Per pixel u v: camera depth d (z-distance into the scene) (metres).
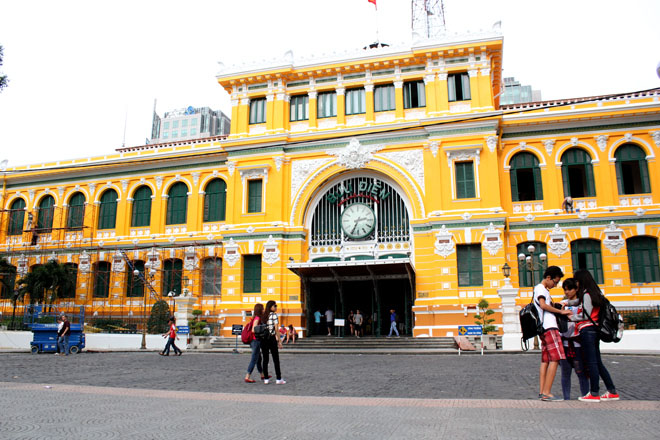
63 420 7.92
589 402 9.04
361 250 33.09
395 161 32.75
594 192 31.84
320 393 11.59
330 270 31.08
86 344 30.86
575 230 31.44
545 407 8.64
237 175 35.44
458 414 8.22
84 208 40.81
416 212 31.86
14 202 43.38
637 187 32.25
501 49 32.28
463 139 31.56
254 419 7.98
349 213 33.66
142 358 22.77
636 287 30.16
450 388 12.45
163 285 37.53
